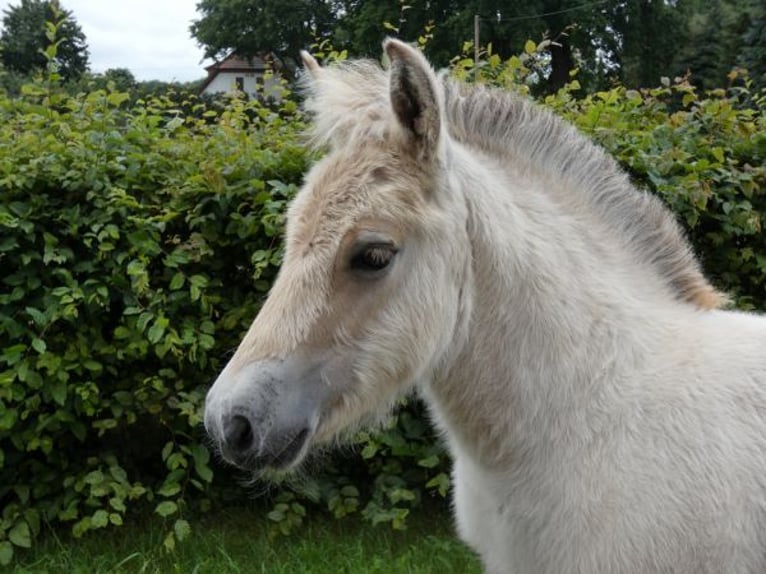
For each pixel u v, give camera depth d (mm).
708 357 2010
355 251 1834
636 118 4316
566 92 4527
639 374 1986
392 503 3951
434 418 2279
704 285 2277
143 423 4262
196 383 3939
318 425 1877
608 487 1895
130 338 3693
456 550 3873
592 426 1948
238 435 1778
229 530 4203
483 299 2010
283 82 4938
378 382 1911
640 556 1843
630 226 2229
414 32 24750
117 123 4391
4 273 3738
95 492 3721
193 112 5602
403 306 1890
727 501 1851
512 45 24000
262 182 3617
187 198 3750
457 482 2332
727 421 1918
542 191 2154
